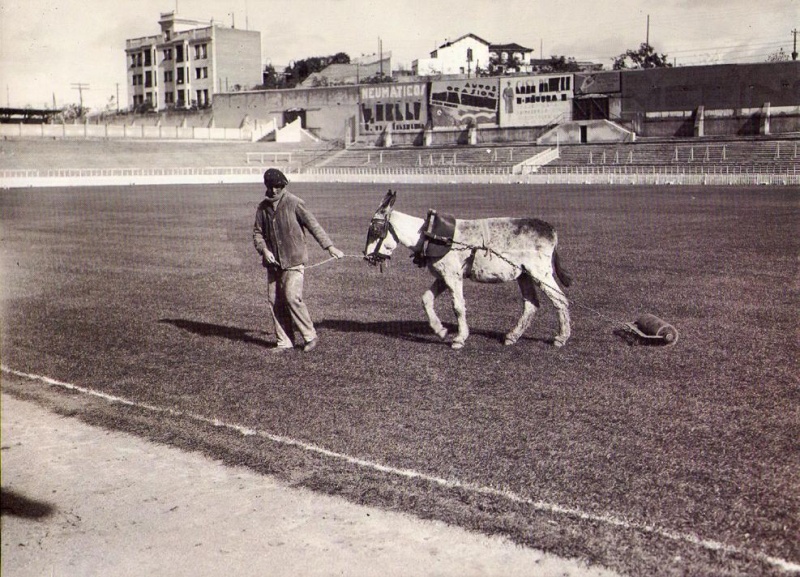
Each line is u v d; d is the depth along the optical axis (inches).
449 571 176.4
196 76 3826.3
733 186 1923.0
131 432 271.0
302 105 3540.8
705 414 272.4
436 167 2778.1
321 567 179.5
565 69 3496.6
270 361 359.3
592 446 244.8
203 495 219.1
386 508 207.5
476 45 3973.9
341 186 2372.0
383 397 299.7
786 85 2448.3
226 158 3110.2
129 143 3095.5
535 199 1561.3
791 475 220.4
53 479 232.1
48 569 180.5
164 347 392.2
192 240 896.9
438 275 362.0
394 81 3604.8
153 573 179.0
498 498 210.7
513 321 432.8
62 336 420.2
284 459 242.5
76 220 1191.6
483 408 283.3
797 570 172.9
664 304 472.7
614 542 186.5
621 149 2549.2
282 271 364.2
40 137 3014.3
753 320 424.5
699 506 203.0
